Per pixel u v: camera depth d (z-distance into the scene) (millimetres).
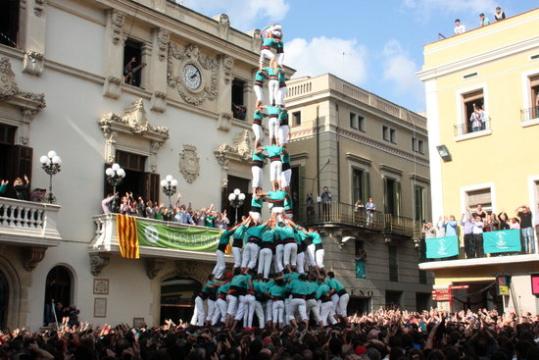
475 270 25797
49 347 9547
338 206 34250
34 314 21797
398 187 40094
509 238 24219
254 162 19266
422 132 43531
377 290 36156
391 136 40625
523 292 24297
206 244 26609
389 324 15273
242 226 18469
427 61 29188
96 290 23703
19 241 20656
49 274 22797
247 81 31359
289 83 37438
